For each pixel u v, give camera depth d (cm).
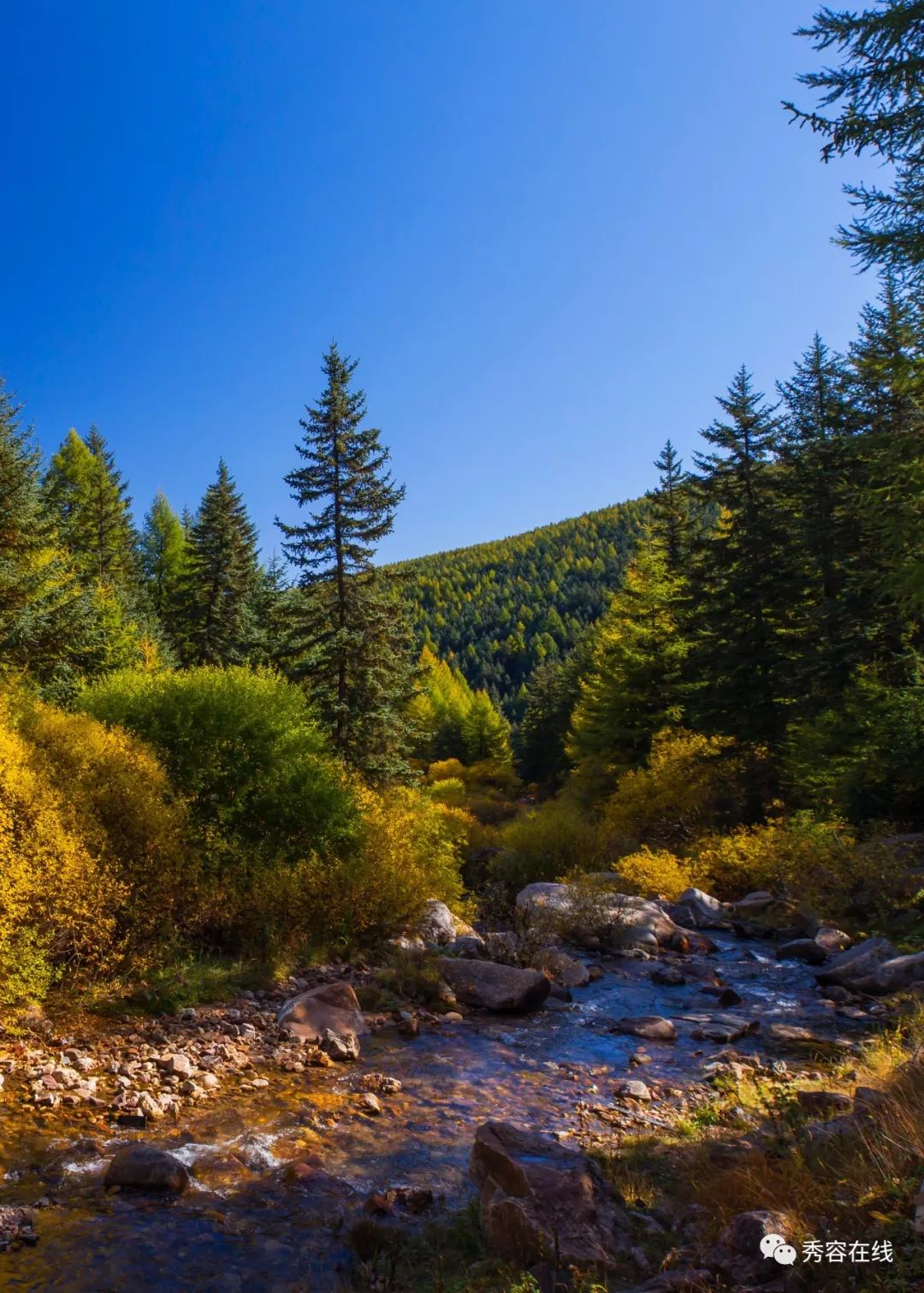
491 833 3053
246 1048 797
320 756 1503
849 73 934
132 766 1088
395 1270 423
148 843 1013
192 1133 598
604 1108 692
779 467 2723
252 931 1118
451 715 8275
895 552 1182
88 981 902
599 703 3738
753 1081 752
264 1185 522
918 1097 486
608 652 3672
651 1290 363
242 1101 670
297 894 1142
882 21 889
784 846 1830
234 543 3859
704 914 1614
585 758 3691
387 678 2269
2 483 2172
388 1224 476
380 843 1317
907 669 2012
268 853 1233
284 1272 425
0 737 943
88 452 4984
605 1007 1039
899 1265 322
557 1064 812
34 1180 507
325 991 923
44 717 1110
